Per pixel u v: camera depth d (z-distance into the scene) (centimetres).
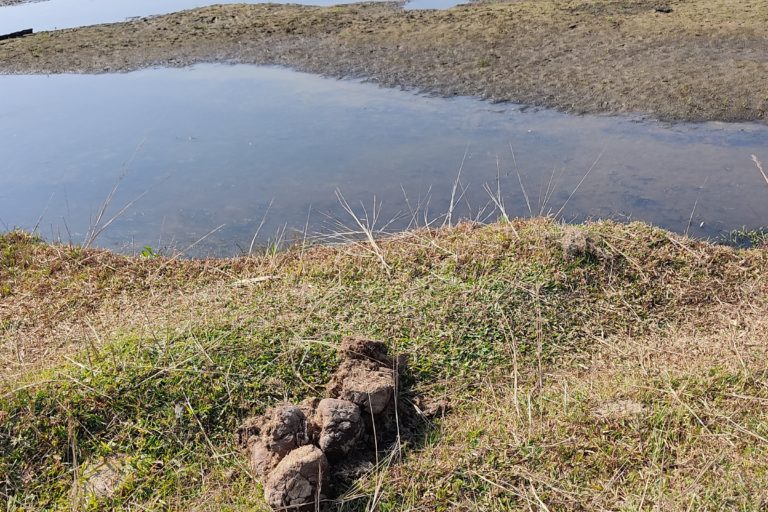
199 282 256
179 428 184
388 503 160
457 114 414
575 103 414
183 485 172
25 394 190
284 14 639
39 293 257
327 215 321
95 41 616
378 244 266
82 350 211
